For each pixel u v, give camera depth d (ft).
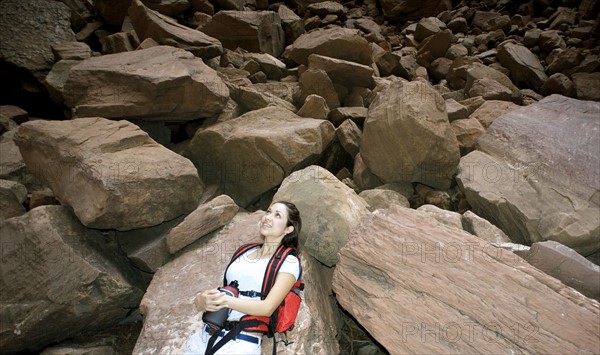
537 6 37.14
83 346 11.50
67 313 11.12
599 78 25.03
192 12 32.96
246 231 12.89
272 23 28.63
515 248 11.19
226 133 15.93
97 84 16.57
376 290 9.94
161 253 12.81
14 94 22.84
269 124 16.71
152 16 22.35
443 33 29.30
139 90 16.12
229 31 27.73
